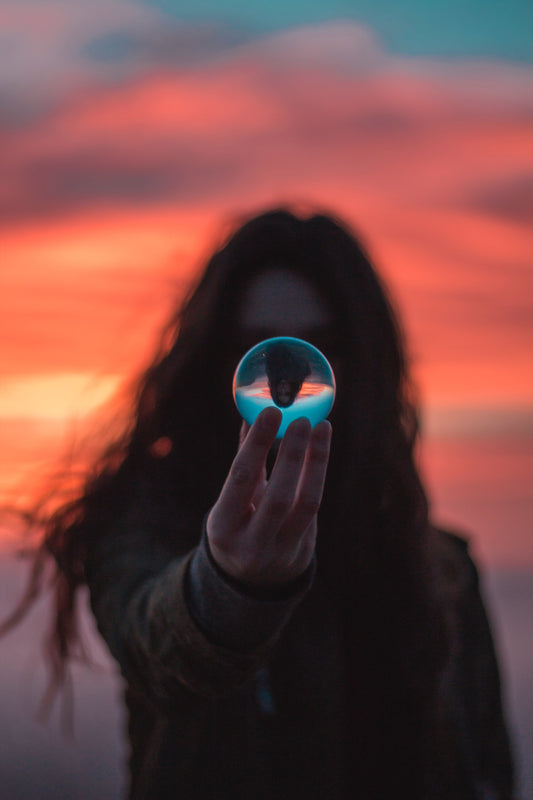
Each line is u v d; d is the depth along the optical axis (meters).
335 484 1.58
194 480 1.49
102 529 1.40
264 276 1.54
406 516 1.59
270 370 1.10
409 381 1.75
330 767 1.42
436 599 1.59
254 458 0.87
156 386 1.60
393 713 1.48
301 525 0.89
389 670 1.50
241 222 1.74
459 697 1.66
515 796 1.72
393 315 1.68
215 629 0.96
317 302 1.55
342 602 1.53
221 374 1.55
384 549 1.56
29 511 1.67
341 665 1.49
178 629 0.99
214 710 1.40
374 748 1.46
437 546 1.76
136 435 1.56
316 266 1.55
